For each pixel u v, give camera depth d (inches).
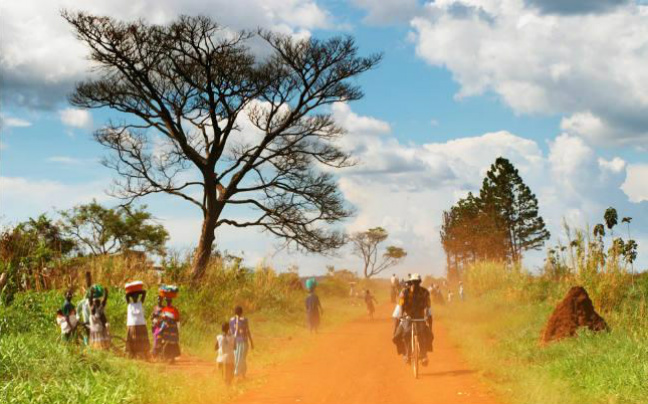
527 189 2775.6
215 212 1247.5
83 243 1617.9
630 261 660.7
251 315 1026.1
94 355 461.7
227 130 1238.3
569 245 687.1
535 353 549.0
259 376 538.3
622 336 501.4
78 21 1109.7
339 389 466.6
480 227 2716.5
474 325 908.0
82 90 1178.0
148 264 947.3
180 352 625.9
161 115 1214.3
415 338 517.3
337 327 1085.1
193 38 1165.7
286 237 1311.5
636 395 359.6
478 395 423.5
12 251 634.2
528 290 993.5
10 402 332.8
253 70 1238.3
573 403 371.2
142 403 392.8
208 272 1031.0
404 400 415.8
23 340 449.4
